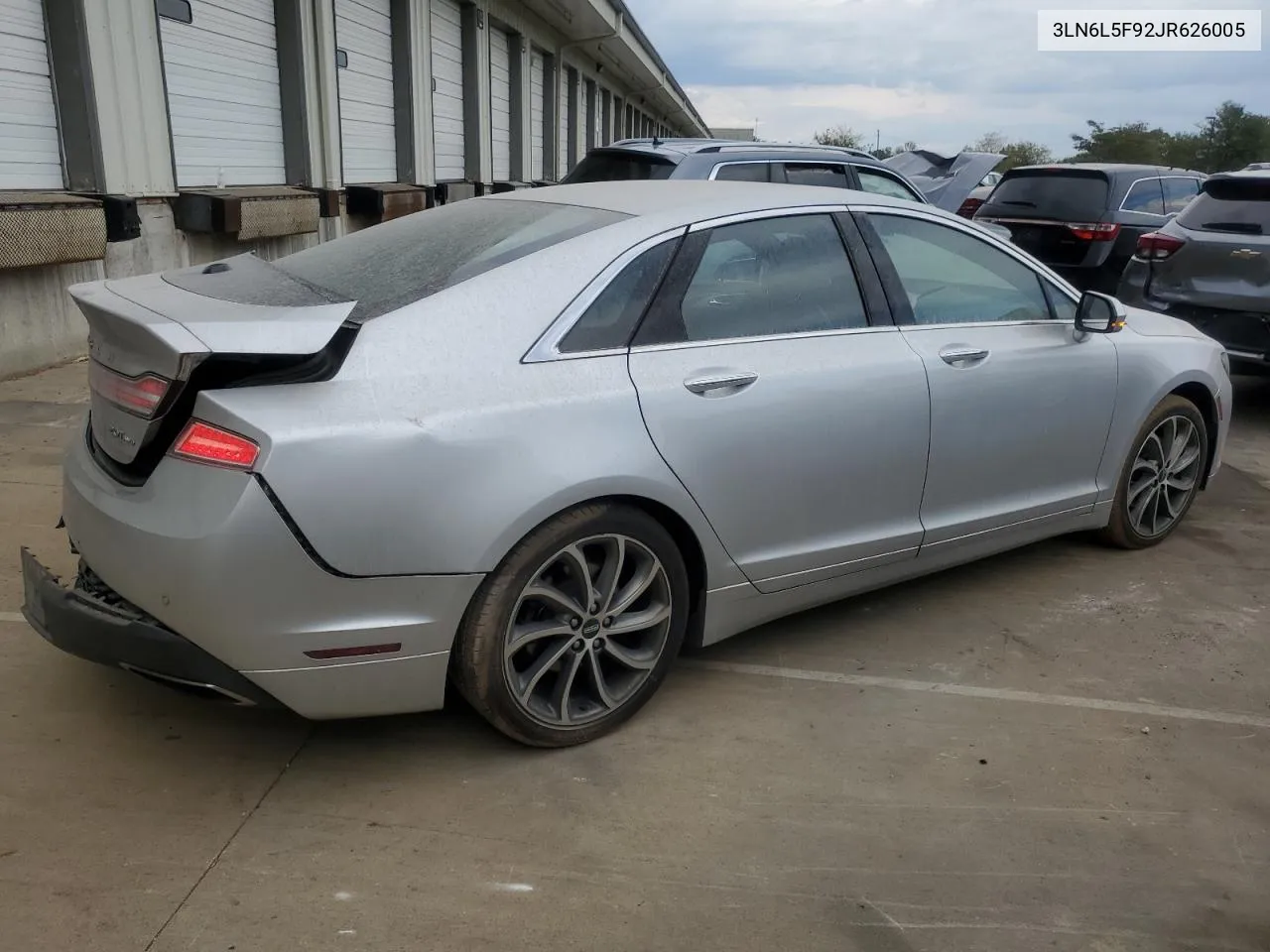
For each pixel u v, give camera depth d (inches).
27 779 102.3
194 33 340.8
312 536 89.2
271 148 402.0
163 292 105.5
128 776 104.0
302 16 398.9
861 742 117.0
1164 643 144.9
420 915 86.9
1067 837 101.6
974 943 87.0
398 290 105.9
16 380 261.1
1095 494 164.2
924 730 120.1
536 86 783.7
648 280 113.0
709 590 119.6
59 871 89.7
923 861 97.1
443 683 101.1
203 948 82.0
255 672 92.1
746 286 121.8
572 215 121.6
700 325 116.4
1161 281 279.1
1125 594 161.3
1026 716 124.1
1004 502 150.1
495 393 99.1
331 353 94.5
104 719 113.9
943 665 136.1
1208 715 126.0
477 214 129.6
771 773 110.1
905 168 480.4
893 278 136.2
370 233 132.3
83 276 285.9
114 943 82.0
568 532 103.7
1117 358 160.4
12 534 159.9
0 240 243.6
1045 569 170.9
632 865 94.7
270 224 362.9
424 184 541.6
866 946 86.0
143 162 307.1
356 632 94.0
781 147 290.0
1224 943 88.4
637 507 110.7
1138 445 169.5
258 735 112.9
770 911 89.5
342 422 90.7
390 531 92.5
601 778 107.7
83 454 106.2
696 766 110.8
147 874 90.1
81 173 285.0
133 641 95.1
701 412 112.1
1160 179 410.9
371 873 91.8
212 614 89.7
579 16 718.5
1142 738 120.3
